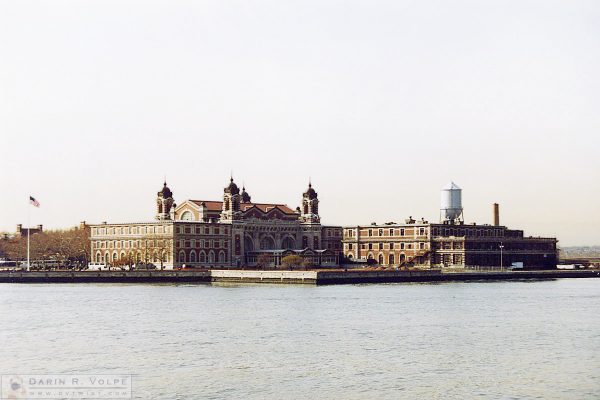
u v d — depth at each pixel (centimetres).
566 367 10144
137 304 18200
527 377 9575
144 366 10244
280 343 12012
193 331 13338
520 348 11588
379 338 12538
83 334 13012
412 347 11650
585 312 16588
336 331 13325
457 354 11050
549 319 15200
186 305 17925
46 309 17062
